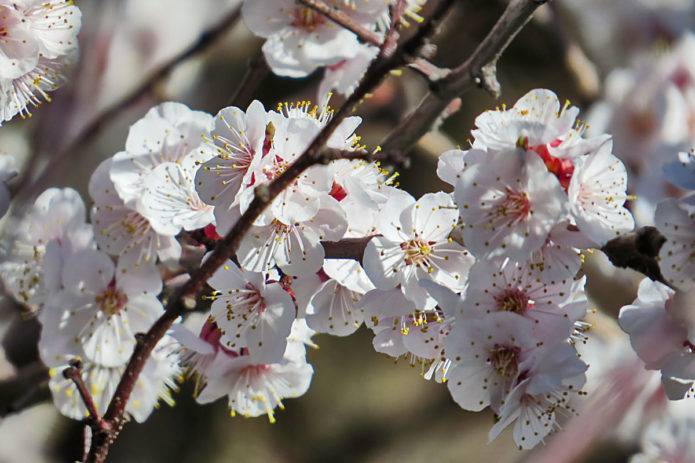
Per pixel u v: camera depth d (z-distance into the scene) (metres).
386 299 0.59
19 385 0.65
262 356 0.59
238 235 0.56
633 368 0.86
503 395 0.58
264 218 0.57
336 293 0.59
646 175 0.80
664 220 0.57
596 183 0.57
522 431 0.58
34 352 0.65
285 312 0.59
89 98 0.87
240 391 0.61
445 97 0.62
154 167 0.60
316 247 0.58
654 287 0.59
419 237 0.58
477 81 0.61
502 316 0.57
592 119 0.83
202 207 0.59
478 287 0.57
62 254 0.61
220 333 0.61
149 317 0.61
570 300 0.58
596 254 0.78
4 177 0.64
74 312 0.61
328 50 0.61
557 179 0.56
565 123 0.57
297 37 0.61
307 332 0.61
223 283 0.59
